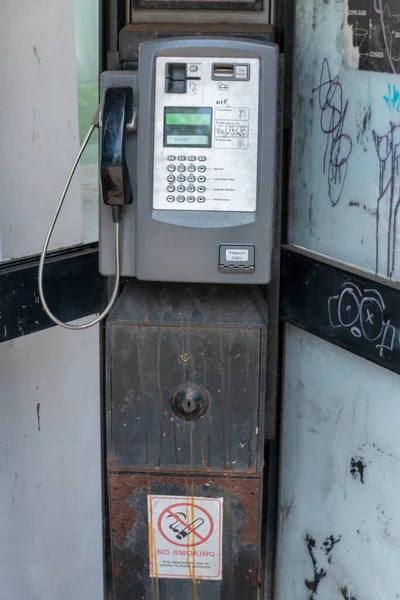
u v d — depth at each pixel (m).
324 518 2.15
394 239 1.77
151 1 1.87
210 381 1.83
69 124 2.42
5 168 2.23
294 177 2.07
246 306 1.87
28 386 2.48
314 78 1.94
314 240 2.03
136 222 1.78
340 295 1.91
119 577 2.04
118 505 1.96
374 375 1.90
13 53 2.21
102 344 2.08
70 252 2.36
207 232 1.76
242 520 1.95
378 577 1.97
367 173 1.82
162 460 1.90
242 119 1.74
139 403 1.86
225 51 1.72
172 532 1.98
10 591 2.55
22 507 2.54
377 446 1.92
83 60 2.44
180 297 1.90
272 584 2.41
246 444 1.87
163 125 1.75
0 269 2.19
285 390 2.24
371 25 1.74
